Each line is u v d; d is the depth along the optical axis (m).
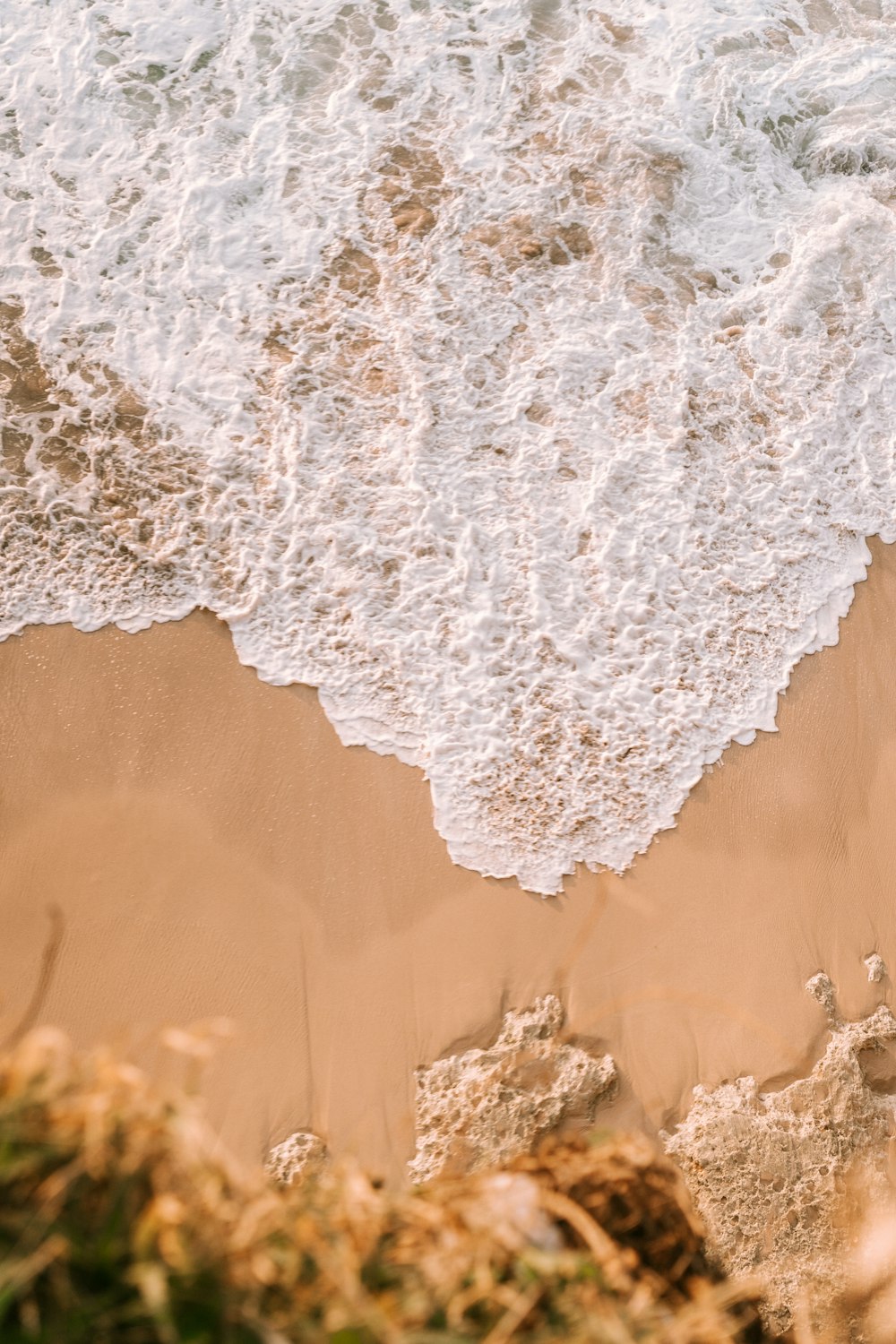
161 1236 1.50
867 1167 3.24
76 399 3.84
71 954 3.15
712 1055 3.32
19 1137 1.53
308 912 3.30
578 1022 3.29
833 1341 2.96
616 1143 2.49
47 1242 1.45
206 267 4.11
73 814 3.32
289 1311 1.53
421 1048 3.19
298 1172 2.99
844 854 3.66
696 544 4.01
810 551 4.11
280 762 3.48
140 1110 1.62
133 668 3.53
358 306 4.16
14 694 3.44
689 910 3.49
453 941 3.33
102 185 4.19
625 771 3.65
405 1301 1.59
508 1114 3.12
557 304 4.29
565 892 3.46
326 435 3.94
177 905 3.25
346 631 3.68
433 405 4.03
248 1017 3.15
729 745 3.75
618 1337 1.63
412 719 3.60
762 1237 3.08
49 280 4.01
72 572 3.63
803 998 3.44
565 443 4.07
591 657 3.79
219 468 3.82
